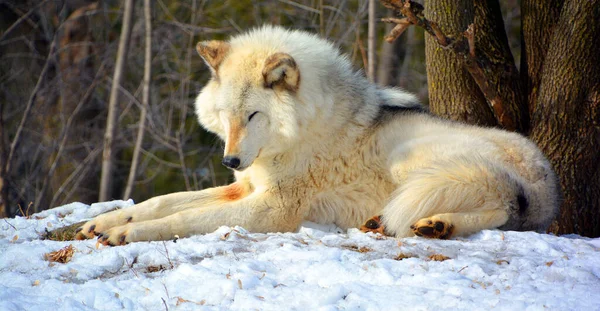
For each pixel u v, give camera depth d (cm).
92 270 830
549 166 1054
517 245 890
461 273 791
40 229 1077
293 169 1032
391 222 956
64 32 2952
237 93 992
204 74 2898
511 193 967
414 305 693
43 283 785
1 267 865
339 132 1048
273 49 1033
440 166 969
